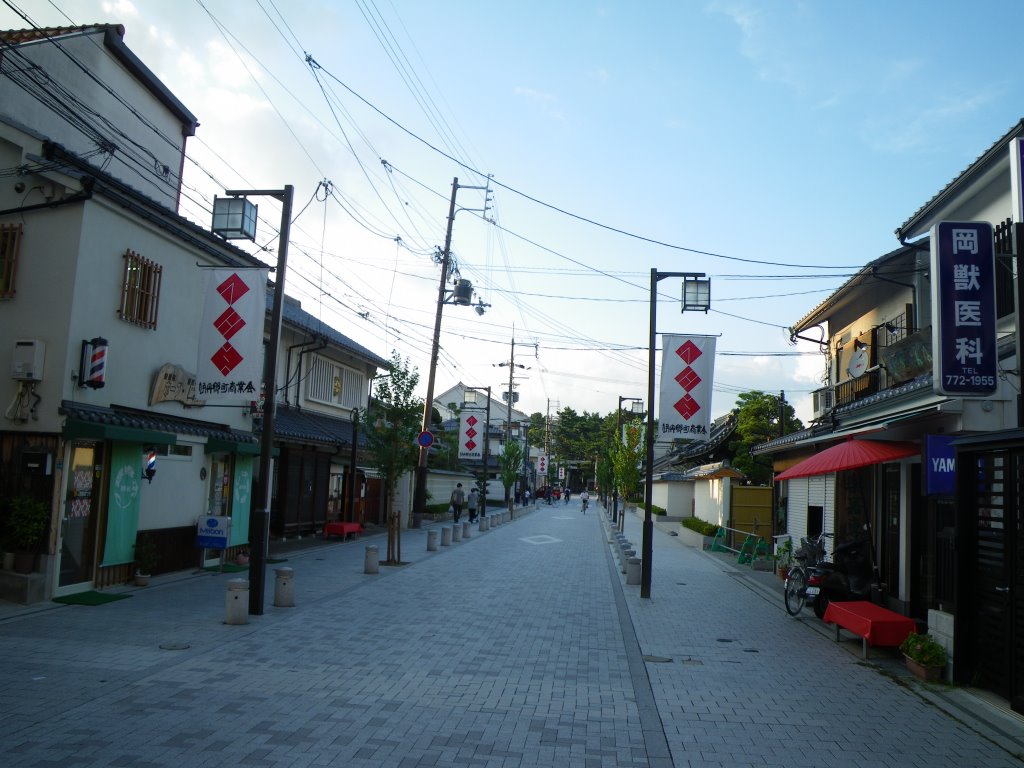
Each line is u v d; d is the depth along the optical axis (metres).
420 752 6.17
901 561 12.52
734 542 26.81
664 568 21.70
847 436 12.56
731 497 27.47
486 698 7.86
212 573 15.99
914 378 13.32
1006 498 8.07
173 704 7.11
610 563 22.66
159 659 8.77
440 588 15.76
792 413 35.06
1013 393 9.77
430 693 7.93
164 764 5.63
